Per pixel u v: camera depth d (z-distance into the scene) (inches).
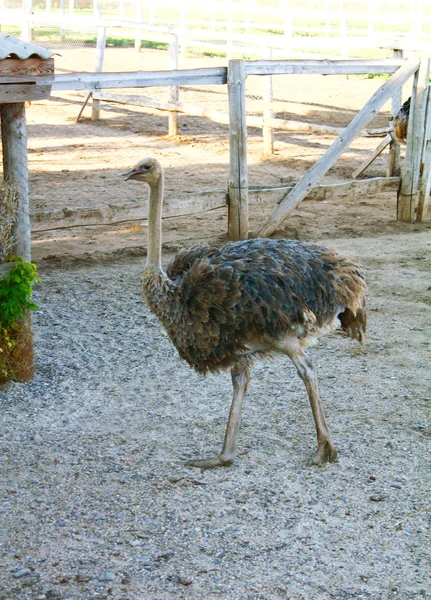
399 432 263.3
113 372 294.4
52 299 350.6
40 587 205.8
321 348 315.0
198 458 249.6
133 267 390.9
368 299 356.8
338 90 904.3
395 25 1279.5
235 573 210.5
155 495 234.5
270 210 494.3
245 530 223.1
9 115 276.4
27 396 278.4
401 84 433.1
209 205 407.2
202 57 1059.9
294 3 1514.5
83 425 264.1
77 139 682.2
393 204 515.8
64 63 999.0
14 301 278.1
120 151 641.0
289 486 239.0
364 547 218.8
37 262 393.7
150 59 1081.4
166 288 243.9
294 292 241.8
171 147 659.4
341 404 277.6
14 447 252.4
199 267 241.6
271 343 242.8
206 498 233.8
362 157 629.9
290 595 205.2
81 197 497.0
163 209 395.5
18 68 270.8
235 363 245.6
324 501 233.6
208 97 866.1
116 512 228.1
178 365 300.5
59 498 232.5
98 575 209.0
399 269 390.3
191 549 216.8
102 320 332.5
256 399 279.9
